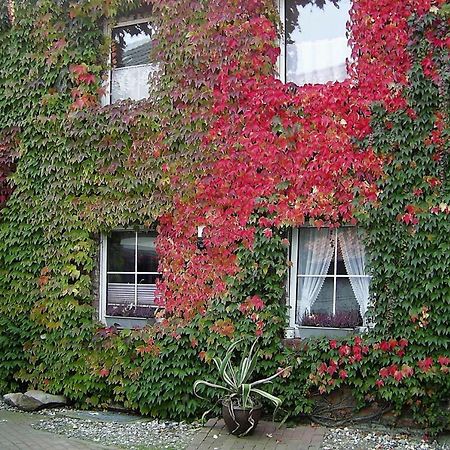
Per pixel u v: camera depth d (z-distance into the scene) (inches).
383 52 270.8
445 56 260.4
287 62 300.5
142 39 333.7
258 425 272.5
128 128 312.7
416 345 258.4
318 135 276.8
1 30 344.5
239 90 290.8
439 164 259.0
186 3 305.4
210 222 291.3
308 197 276.2
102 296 323.6
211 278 290.2
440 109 261.0
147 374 297.3
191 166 297.4
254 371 277.7
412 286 259.3
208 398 285.9
